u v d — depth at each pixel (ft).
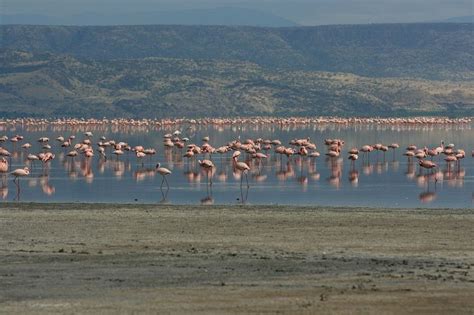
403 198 186.91
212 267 101.86
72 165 274.98
